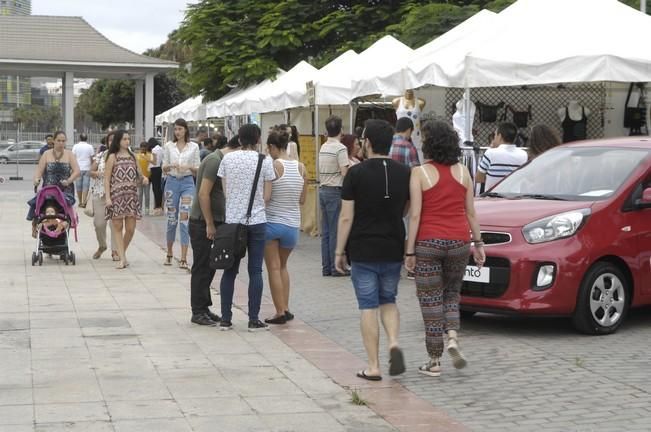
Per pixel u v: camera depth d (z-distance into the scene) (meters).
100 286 14.47
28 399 8.05
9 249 19.16
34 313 12.10
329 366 9.41
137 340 10.55
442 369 9.26
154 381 8.73
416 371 9.18
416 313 12.20
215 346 10.30
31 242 20.41
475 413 7.77
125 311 12.34
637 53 13.71
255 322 11.22
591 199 10.95
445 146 8.73
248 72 31.86
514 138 13.60
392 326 8.85
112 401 8.03
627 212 10.83
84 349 10.04
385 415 7.70
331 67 21.27
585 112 19.88
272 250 11.49
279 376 8.99
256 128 11.05
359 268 8.71
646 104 19.92
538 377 8.87
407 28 26.72
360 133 18.56
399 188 8.65
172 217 16.83
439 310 8.85
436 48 16.05
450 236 8.66
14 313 12.09
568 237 10.41
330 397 8.25
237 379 8.85
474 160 15.12
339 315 12.21
